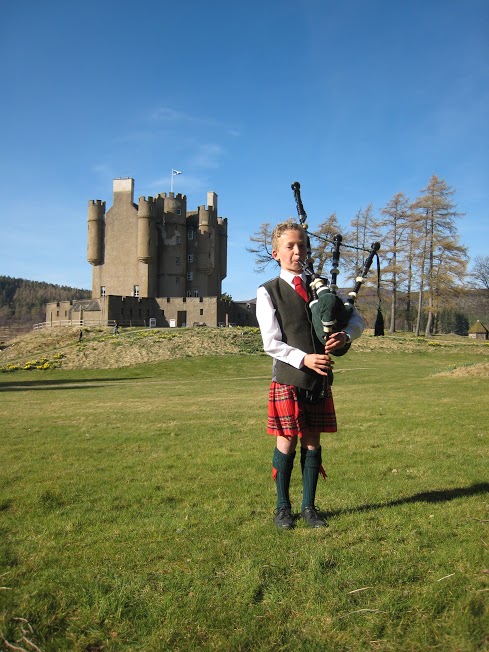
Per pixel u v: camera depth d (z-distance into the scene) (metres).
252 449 7.66
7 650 2.52
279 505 4.14
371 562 3.30
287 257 4.16
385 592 2.94
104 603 2.85
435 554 3.39
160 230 80.88
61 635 2.64
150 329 62.22
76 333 59.34
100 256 80.31
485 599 2.82
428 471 5.79
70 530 4.11
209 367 43.12
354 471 5.89
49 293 190.38
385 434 8.38
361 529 3.88
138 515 4.46
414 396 15.15
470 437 7.91
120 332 60.03
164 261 80.75
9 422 12.33
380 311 4.31
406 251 62.00
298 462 6.77
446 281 59.31
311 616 2.74
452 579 3.02
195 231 84.12
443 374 23.36
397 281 62.03
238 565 3.30
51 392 25.50
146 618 2.75
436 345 52.94
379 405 12.70
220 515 4.36
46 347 54.84
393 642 2.51
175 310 74.50
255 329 61.72
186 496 5.05
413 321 84.81
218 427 10.20
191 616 2.74
